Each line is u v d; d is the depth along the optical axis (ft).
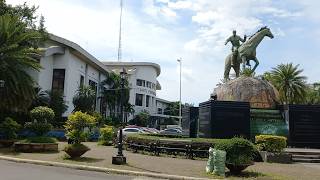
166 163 56.70
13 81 85.81
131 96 313.32
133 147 76.13
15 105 90.58
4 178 39.63
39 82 166.91
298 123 87.20
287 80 163.84
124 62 326.03
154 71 348.38
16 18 89.04
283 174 48.80
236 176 45.85
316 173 50.57
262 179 43.93
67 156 61.57
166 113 408.26
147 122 305.73
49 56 176.96
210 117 83.10
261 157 64.85
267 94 93.66
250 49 100.89
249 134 83.05
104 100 240.53
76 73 197.88
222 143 48.16
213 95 87.71
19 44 92.84
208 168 48.19
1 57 84.84
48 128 84.07
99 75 245.86
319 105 88.38
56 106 155.12
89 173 47.60
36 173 44.55
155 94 353.72
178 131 138.62
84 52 195.11
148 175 46.29
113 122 221.25
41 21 134.31
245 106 84.28
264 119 88.99
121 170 48.55
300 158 66.69
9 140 80.74
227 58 105.60
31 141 71.46
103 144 94.58
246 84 94.12
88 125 61.62
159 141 69.21
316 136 86.94
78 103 186.09
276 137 66.54
